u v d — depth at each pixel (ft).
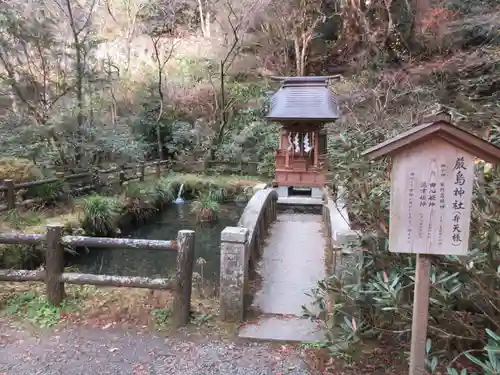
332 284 9.18
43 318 10.25
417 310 6.49
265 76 52.26
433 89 29.48
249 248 12.53
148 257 20.88
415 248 6.29
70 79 29.55
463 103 22.94
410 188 6.22
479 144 5.92
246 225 14.73
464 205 6.14
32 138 26.86
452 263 7.41
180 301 9.97
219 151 42.83
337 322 9.21
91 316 10.45
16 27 25.34
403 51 42.16
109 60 37.27
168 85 47.03
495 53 33.32
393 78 33.42
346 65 48.85
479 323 8.03
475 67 32.55
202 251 22.24
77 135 28.81
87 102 30.63
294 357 8.89
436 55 40.52
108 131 31.45
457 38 39.83
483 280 7.46
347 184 11.00
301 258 15.70
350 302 9.04
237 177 38.96
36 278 10.82
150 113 45.16
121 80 41.68
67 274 10.76
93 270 18.92
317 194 26.03
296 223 21.29
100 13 47.42
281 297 12.23
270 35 51.34
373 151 6.29
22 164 23.04
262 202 17.88
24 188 21.56
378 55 41.98
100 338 9.52
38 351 8.98
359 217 10.79
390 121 18.80
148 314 10.53
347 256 9.59
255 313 11.02
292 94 26.05
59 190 23.66
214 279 16.46
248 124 45.03
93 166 29.45
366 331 8.53
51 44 27.55
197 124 45.62
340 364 8.56
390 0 41.68
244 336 9.67
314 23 47.85
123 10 48.34
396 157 6.22
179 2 52.21
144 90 45.44
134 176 32.81
